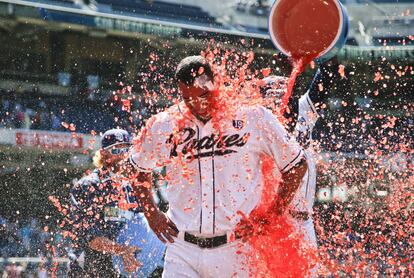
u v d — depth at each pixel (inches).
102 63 888.9
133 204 432.1
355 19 949.8
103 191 476.7
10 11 844.0
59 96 884.0
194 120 329.1
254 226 330.0
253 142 327.6
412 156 566.6
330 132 708.7
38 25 866.8
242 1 956.0
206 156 327.9
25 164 810.2
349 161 602.9
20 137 826.8
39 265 587.2
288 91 396.2
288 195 330.0
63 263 558.3
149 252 475.5
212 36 885.8
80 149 842.8
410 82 906.7
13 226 679.1
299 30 394.6
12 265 591.5
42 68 883.4
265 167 336.8
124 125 855.7
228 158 327.0
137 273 474.9
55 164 815.7
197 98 319.3
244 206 328.8
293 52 397.7
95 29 882.8
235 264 333.7
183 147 330.6
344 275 415.2
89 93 887.7
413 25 951.0
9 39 864.9
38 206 728.3
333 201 581.0
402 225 526.0
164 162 335.6
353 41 932.0
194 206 330.6
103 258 482.0
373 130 790.5
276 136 326.0
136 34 890.7
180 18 921.5
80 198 479.5
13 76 874.8
